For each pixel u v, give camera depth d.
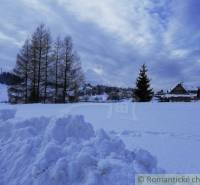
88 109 18.33
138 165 3.90
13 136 4.96
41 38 36.28
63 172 3.64
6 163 4.25
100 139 4.30
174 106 19.97
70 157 3.91
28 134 4.93
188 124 11.12
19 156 4.22
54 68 36.34
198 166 5.48
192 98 52.69
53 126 4.77
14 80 35.69
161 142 7.69
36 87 35.72
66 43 36.81
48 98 36.03
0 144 4.82
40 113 15.72
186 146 7.25
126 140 7.98
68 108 19.39
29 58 35.84
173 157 6.17
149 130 9.66
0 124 5.33
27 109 18.97
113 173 3.58
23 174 3.92
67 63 36.41
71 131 4.86
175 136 8.60
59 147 4.07
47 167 3.75
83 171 3.65
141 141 7.84
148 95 42.03
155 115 14.37
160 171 4.05
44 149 4.07
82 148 4.10
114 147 4.23
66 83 36.28
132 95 43.91
